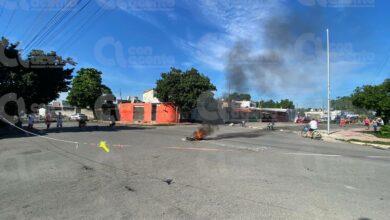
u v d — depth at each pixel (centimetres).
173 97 5378
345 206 707
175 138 2278
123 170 1052
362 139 2772
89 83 6806
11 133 2638
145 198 744
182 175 986
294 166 1189
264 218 625
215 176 980
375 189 862
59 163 1173
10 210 664
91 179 923
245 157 1385
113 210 663
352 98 3806
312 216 641
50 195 765
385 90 3609
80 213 645
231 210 668
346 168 1180
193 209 671
